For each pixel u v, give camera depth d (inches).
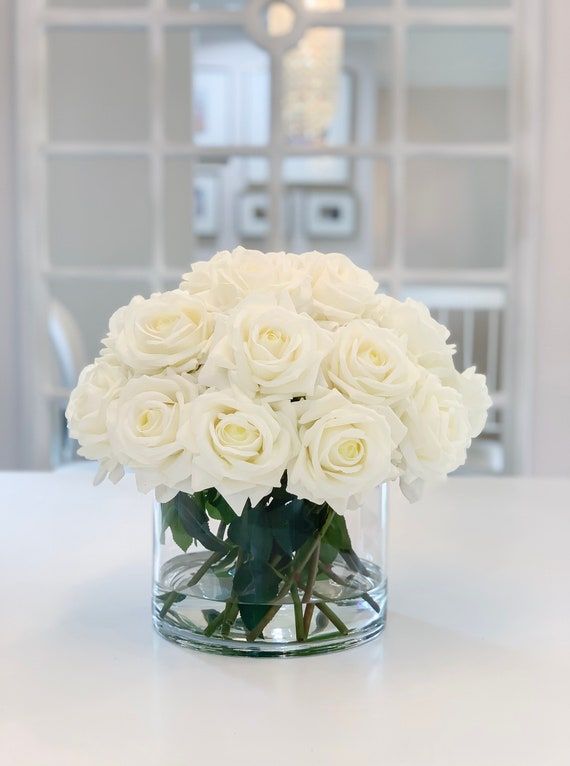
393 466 28.6
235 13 94.5
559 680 27.9
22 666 28.6
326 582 29.4
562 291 97.7
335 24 94.0
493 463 122.3
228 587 29.1
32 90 96.0
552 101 95.9
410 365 28.7
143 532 41.6
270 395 27.5
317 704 26.4
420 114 235.3
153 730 25.1
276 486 27.4
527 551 39.4
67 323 111.6
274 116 95.7
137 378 28.7
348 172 236.1
